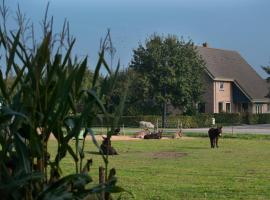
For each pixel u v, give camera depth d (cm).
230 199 1848
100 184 820
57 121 754
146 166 2977
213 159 3497
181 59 9100
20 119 712
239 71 11769
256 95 11425
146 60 9044
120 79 896
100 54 809
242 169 2869
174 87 9069
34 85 735
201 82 9569
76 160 823
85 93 802
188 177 2478
